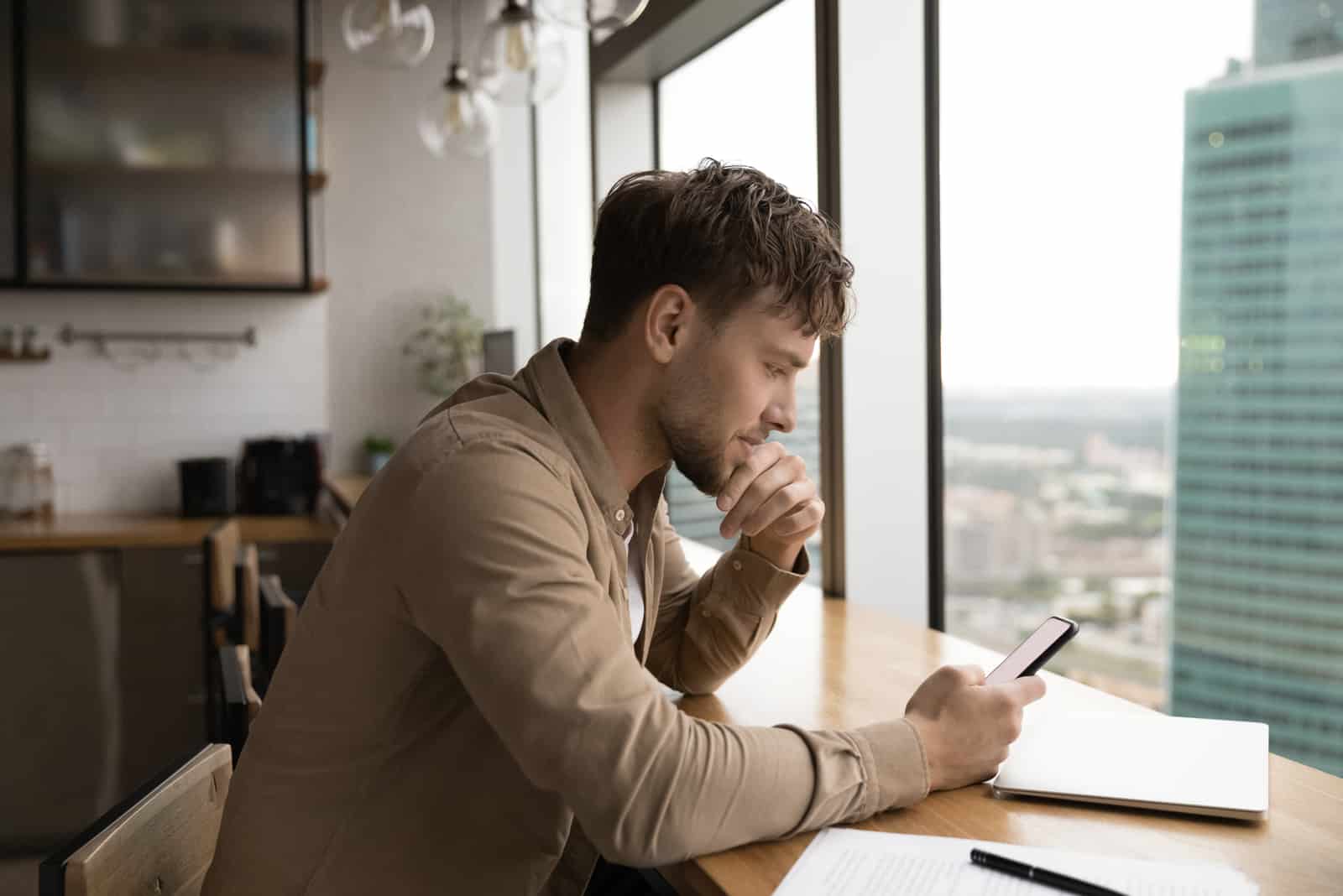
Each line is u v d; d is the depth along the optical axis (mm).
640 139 3660
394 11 2523
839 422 2258
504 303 4938
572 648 893
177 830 1073
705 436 1073
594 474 1075
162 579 3703
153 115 3898
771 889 877
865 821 1019
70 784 3660
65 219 3838
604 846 887
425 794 1024
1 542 3555
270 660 1886
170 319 4266
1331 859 927
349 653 1001
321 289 4137
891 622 1979
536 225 4906
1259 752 1141
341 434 4750
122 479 4250
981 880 875
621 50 3352
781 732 993
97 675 3666
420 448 993
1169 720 1266
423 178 4793
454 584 913
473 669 904
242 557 2461
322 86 4684
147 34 3869
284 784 1023
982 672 1133
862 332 2250
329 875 1022
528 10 2492
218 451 4348
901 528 2297
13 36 3744
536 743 884
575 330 4465
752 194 1052
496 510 931
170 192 3936
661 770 882
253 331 4348
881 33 2227
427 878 1024
